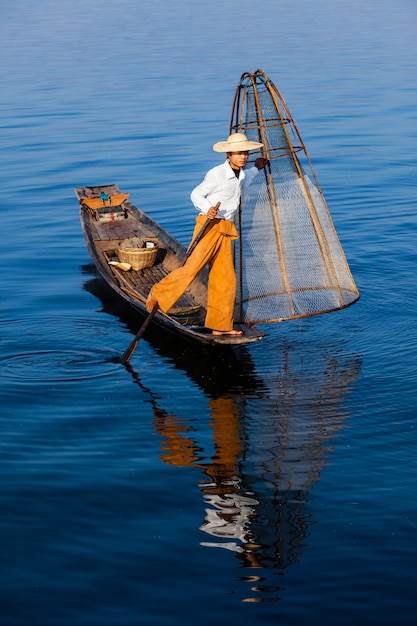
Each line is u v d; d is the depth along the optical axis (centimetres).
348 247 2352
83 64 5831
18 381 1605
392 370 1634
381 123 3925
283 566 1075
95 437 1409
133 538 1139
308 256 1859
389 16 8169
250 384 1600
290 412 1487
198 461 1331
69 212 2797
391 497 1214
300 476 1281
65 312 1962
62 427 1438
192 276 1661
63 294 2080
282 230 1845
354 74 5162
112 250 2244
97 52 6384
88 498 1230
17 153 3603
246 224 1823
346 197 2845
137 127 3988
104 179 3191
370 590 1027
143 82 5094
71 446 1378
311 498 1222
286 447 1369
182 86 4916
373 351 1725
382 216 2627
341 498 1219
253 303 1825
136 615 996
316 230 1848
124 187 3078
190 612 1002
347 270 1870
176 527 1162
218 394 1562
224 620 987
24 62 6003
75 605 1014
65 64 5859
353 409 1488
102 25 8175
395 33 6981
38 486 1259
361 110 4203
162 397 1552
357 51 6075
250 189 1814
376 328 1841
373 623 974
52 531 1153
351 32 7119
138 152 3556
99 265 2062
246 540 1130
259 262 1841
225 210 1641
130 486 1262
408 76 5047
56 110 4419
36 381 1608
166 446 1379
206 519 1180
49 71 5591
